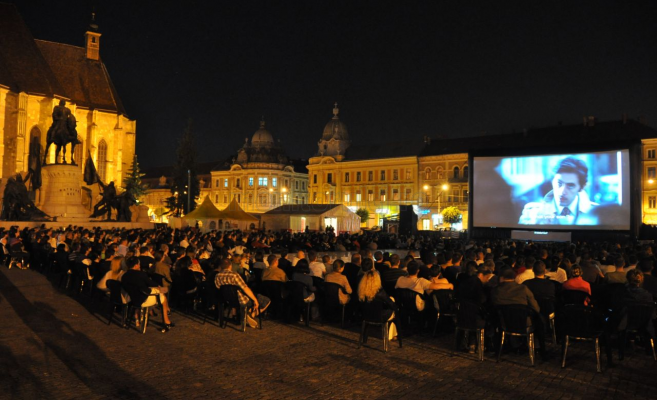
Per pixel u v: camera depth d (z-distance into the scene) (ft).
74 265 55.16
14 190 120.88
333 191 316.19
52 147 207.92
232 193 357.41
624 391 26.07
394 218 182.19
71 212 127.85
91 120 227.81
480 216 111.04
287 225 172.65
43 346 33.06
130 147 252.21
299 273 40.34
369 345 35.09
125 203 142.61
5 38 207.10
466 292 33.32
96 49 252.01
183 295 44.50
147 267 47.11
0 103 188.24
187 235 81.46
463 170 263.90
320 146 329.52
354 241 98.22
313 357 31.78
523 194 105.60
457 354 32.96
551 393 25.64
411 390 25.88
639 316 30.78
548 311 32.78
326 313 43.62
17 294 53.16
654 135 220.84
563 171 100.42
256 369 29.07
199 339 36.01
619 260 36.17
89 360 30.19
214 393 25.00
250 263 54.90
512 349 34.12
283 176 355.56
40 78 208.74
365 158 306.76
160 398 24.20
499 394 25.40
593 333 29.40
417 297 37.17
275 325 41.14
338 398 24.61
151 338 36.06
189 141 295.28
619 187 94.38
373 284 33.63
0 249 79.41
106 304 48.73
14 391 24.72
